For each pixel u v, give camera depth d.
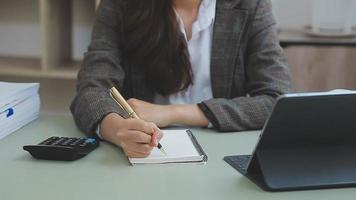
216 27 1.41
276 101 0.79
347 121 0.84
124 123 1.01
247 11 1.41
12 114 1.13
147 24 1.34
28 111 1.21
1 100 1.09
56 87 2.45
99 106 1.13
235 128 1.18
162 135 1.02
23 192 0.80
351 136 0.87
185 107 1.21
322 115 0.82
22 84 1.24
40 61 2.33
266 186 0.82
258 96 1.28
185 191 0.81
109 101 1.14
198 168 0.92
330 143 0.87
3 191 0.80
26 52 2.47
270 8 1.47
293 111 0.80
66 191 0.81
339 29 2.16
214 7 1.41
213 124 1.19
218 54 1.41
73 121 1.25
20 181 0.85
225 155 1.00
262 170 0.84
